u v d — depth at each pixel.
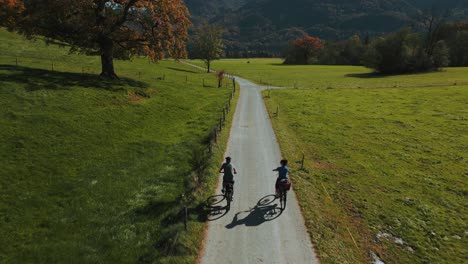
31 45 58.62
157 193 16.66
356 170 21.41
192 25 41.62
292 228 14.10
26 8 33.53
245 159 22.56
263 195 17.19
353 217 15.40
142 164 20.23
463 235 14.22
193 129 29.28
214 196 16.80
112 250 11.96
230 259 11.95
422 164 22.72
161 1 37.28
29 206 14.23
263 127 32.00
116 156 20.86
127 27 39.34
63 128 22.67
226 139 27.31
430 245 13.45
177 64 104.94
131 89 36.81
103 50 38.22
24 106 24.31
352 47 154.50
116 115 28.33
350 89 62.03
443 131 31.38
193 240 12.76
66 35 36.22
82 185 16.69
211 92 51.44
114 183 17.33
